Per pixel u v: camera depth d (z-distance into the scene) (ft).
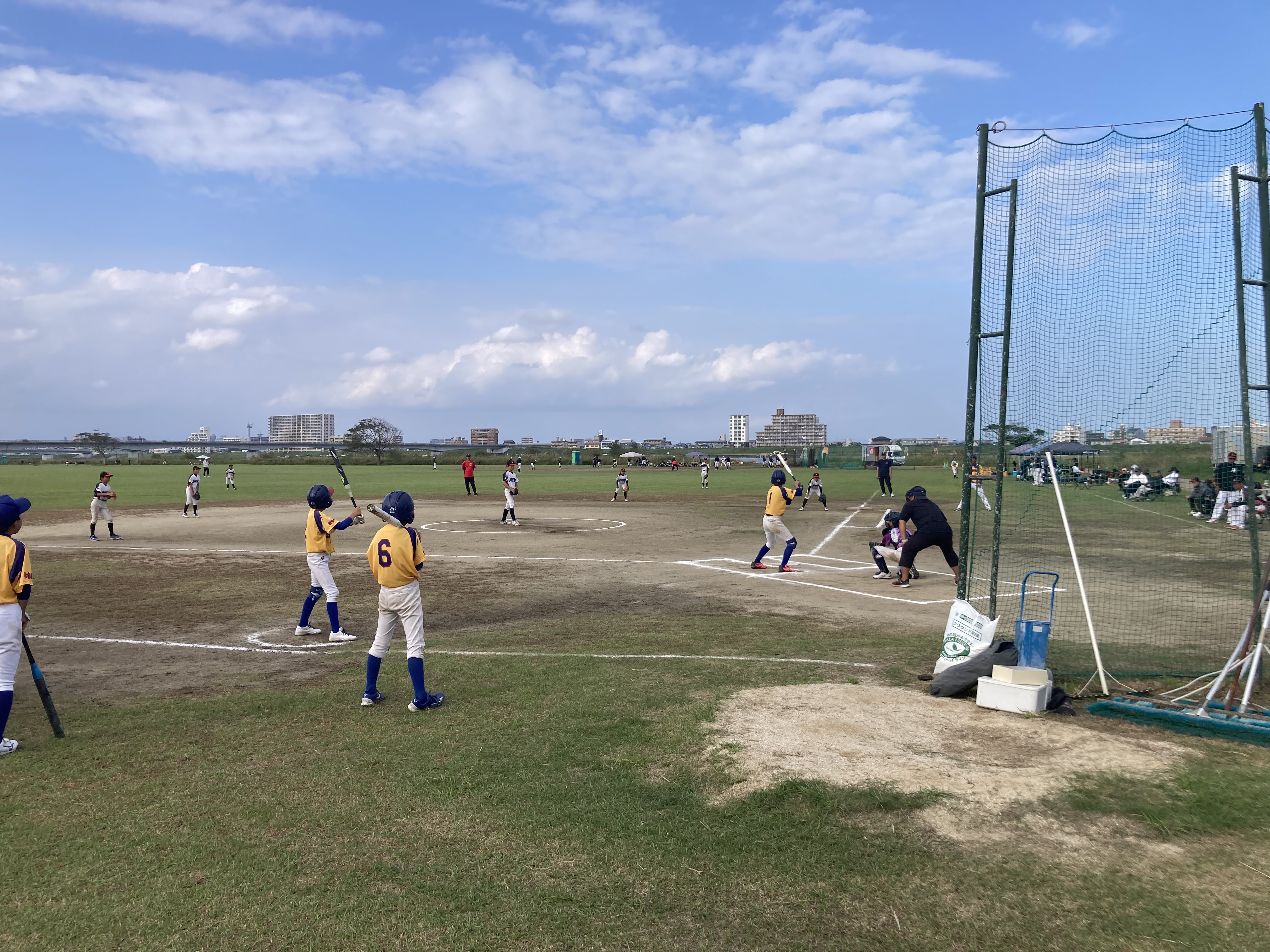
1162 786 15.44
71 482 165.99
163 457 402.72
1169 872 12.55
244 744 18.85
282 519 85.10
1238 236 22.67
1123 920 11.30
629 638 29.96
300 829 14.44
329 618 30.50
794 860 13.09
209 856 13.48
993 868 12.73
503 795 15.72
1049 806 14.73
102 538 66.85
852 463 294.25
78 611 36.09
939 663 23.16
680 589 41.37
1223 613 34.60
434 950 10.87
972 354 24.94
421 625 21.57
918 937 11.03
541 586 42.55
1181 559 50.34
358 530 73.67
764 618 33.76
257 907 11.91
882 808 14.78
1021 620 22.20
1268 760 17.10
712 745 18.02
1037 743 17.97
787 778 15.98
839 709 20.25
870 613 34.81
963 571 25.04
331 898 12.14
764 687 22.56
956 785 15.61
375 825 14.52
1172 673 24.66
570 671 24.95
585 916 11.64
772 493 46.68
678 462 270.46
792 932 11.21
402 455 374.84
